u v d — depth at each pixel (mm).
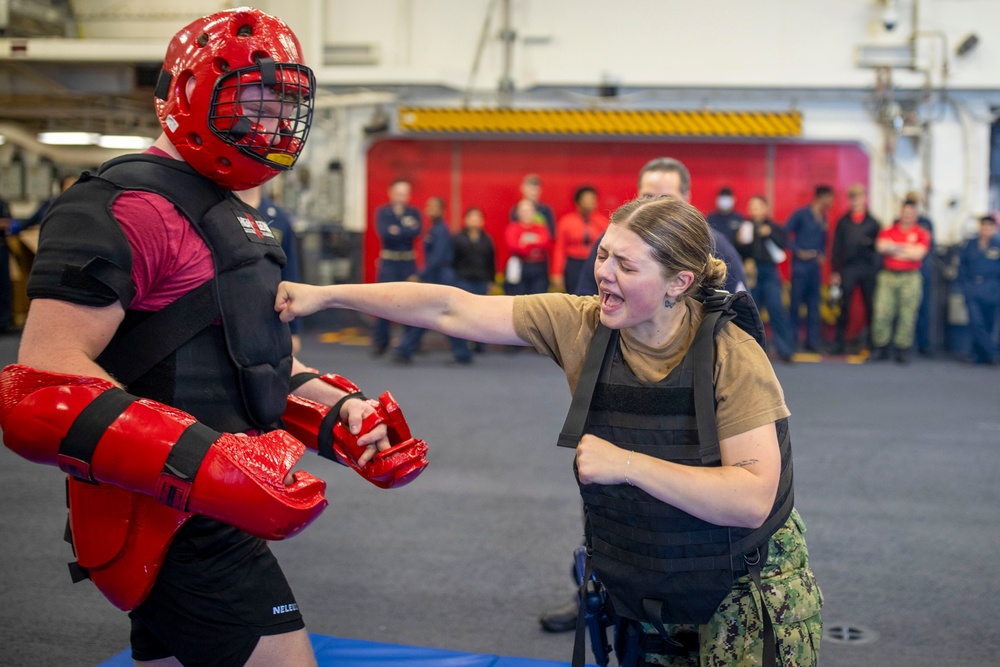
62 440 1282
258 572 1506
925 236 9016
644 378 1490
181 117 1438
